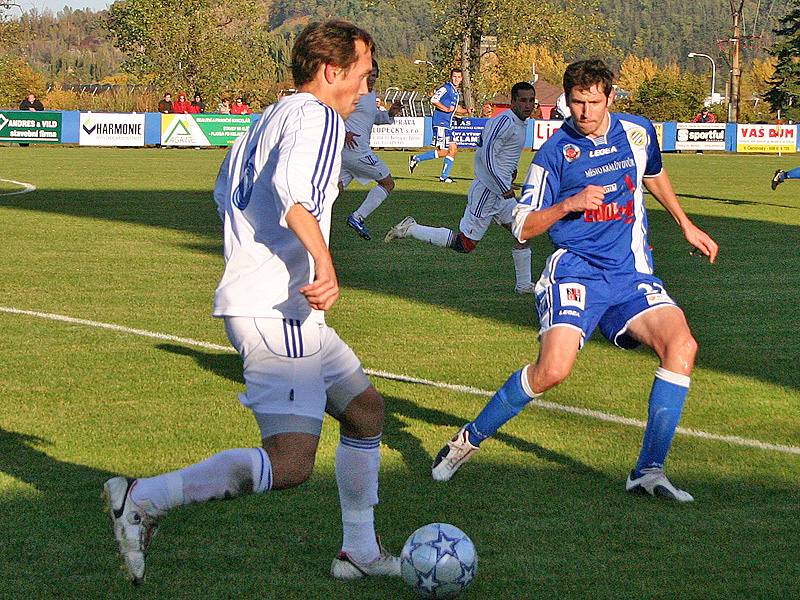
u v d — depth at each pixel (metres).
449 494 9.59
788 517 9.10
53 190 40.75
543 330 9.91
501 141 19.70
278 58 152.75
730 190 47.00
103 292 19.39
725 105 159.00
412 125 78.81
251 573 7.83
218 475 6.88
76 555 8.07
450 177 54.31
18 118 73.31
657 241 28.78
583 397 12.77
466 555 7.34
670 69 151.00
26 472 9.87
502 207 20.20
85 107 108.31
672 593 7.57
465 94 105.62
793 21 148.25
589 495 9.60
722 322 17.50
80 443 10.74
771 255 25.83
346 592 7.56
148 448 10.62
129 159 61.50
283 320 7.12
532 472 10.20
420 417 11.98
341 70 7.25
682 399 9.44
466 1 103.00
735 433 11.46
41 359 14.24
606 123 10.12
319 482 9.73
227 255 7.32
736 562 8.13
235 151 7.51
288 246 7.11
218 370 13.79
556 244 10.24
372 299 19.33
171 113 76.00
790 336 16.41
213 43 117.81
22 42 124.19
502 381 13.59
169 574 7.78
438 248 26.81
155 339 15.52
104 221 30.80
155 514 6.79
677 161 70.88
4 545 8.23
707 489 9.77
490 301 19.30
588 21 105.06
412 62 193.25
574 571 7.94
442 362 14.51
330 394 7.59
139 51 119.31
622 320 10.01
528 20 103.31
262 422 7.20
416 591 7.36
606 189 10.05
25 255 23.88
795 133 83.06
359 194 43.31
